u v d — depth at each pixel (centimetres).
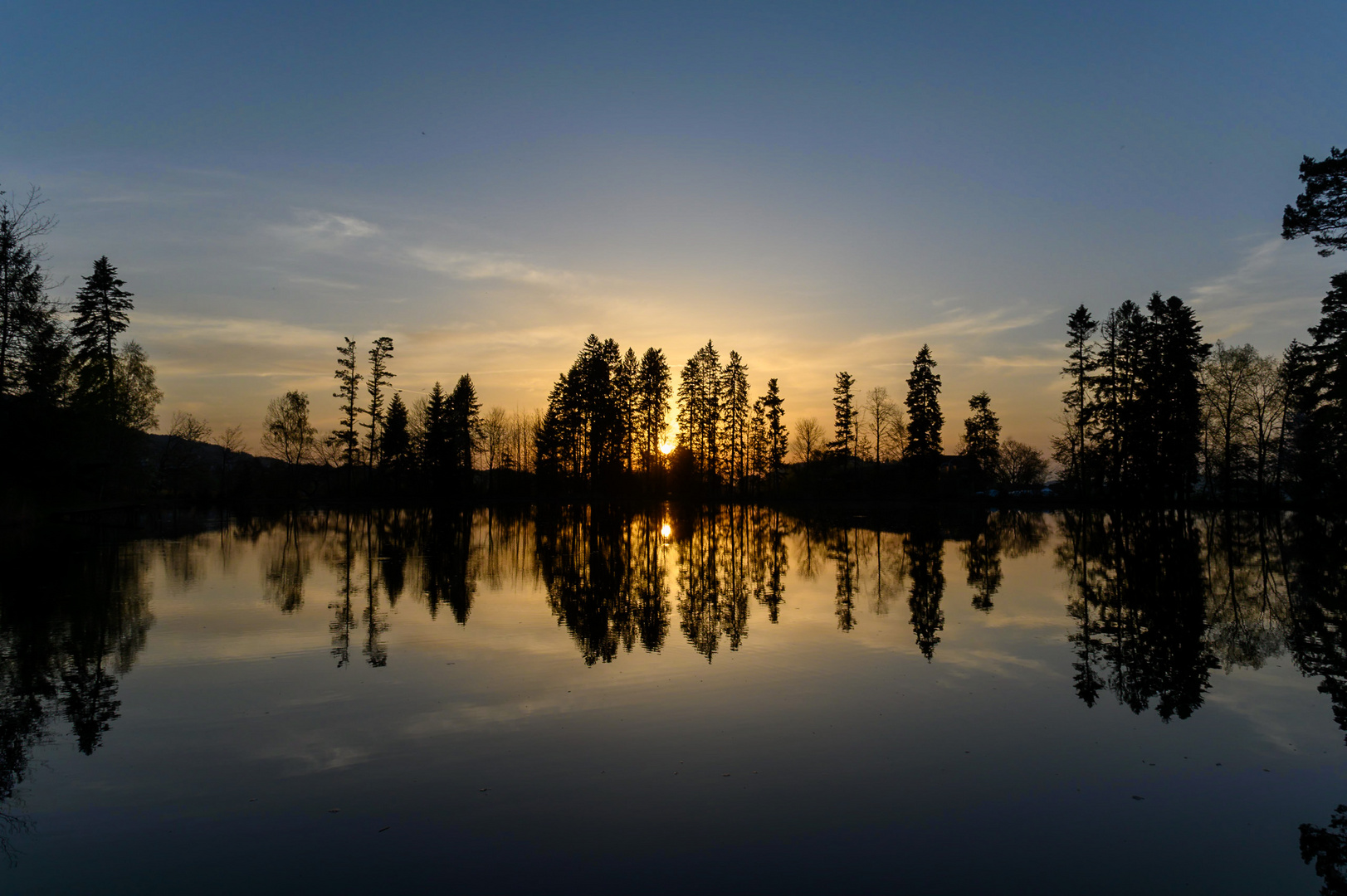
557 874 457
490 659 959
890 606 1362
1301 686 855
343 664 934
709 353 7738
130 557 2130
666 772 605
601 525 3847
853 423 7681
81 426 3491
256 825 518
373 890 438
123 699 791
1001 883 450
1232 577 1766
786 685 843
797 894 434
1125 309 5122
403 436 7356
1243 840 506
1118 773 612
